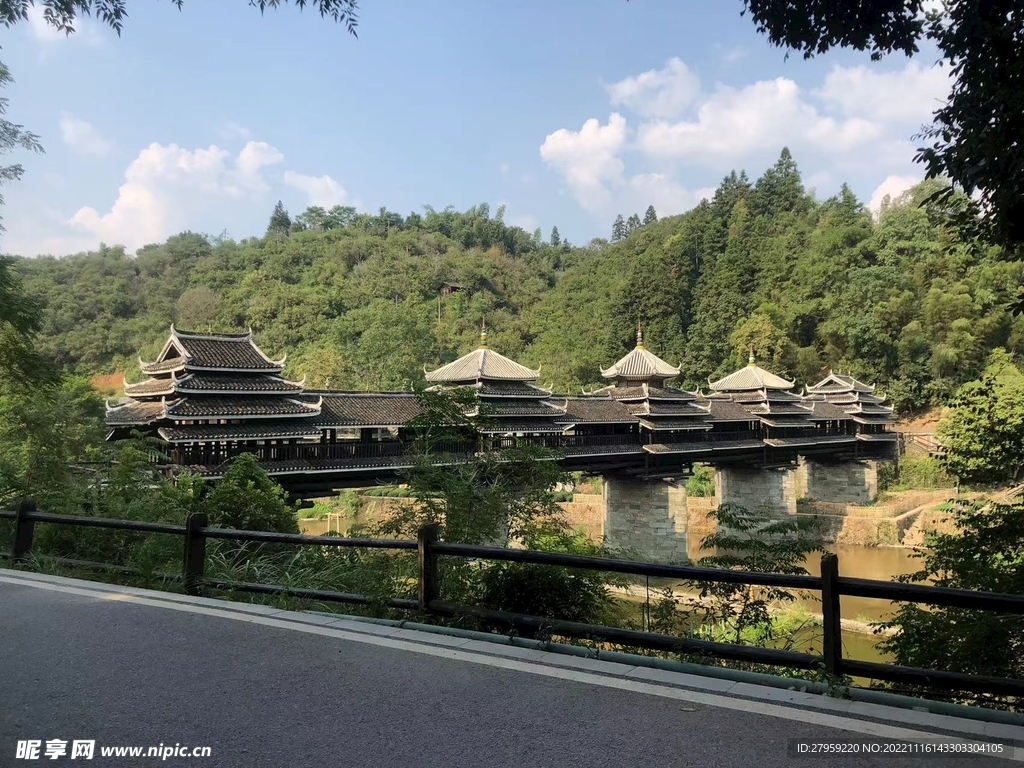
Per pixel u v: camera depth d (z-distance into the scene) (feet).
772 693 13.32
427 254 366.43
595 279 341.41
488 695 13.43
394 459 83.66
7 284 43.75
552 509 32.22
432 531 19.31
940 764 10.50
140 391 76.89
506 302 349.20
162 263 347.97
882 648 28.17
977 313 193.06
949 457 35.63
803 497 178.19
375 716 12.58
